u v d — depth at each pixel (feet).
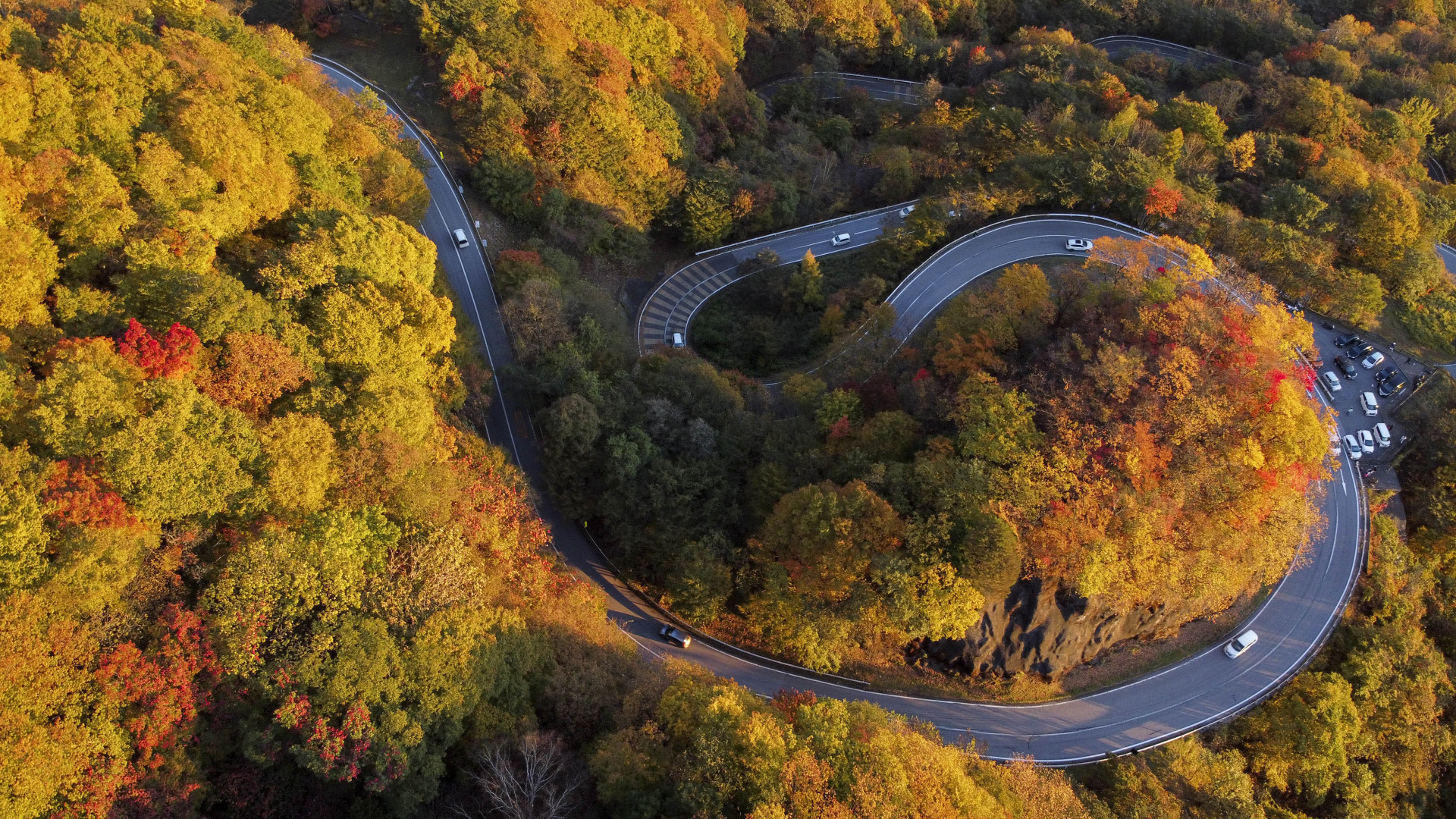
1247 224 356.59
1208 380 248.93
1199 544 237.86
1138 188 356.79
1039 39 549.95
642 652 249.96
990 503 228.84
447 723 168.66
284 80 272.31
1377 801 246.88
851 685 252.42
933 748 184.34
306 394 191.42
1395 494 307.17
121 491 154.71
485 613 182.91
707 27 455.22
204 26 265.34
